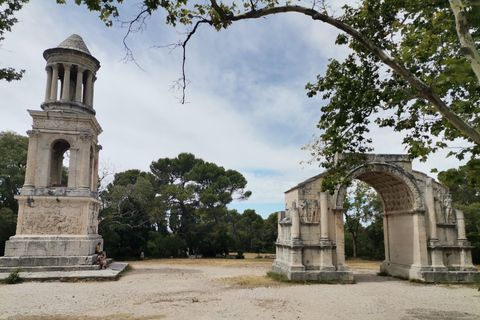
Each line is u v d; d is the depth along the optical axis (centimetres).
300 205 2644
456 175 960
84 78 3503
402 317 1527
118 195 4844
